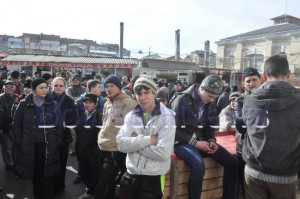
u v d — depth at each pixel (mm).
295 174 2418
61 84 4680
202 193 3600
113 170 3711
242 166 3668
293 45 33406
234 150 3859
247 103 2562
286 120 2307
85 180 4559
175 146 3424
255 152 2428
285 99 2312
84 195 4586
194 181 3215
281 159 2318
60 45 72000
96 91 4875
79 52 60531
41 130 4016
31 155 3961
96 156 4363
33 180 4305
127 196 2771
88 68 29469
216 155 3562
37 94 4066
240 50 39531
